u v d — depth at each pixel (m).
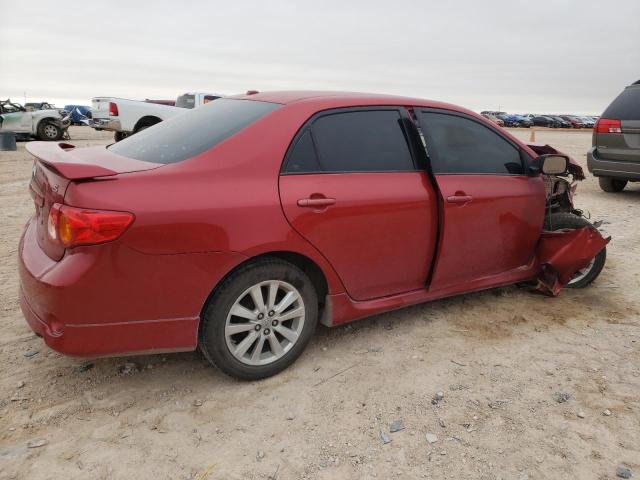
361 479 2.29
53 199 2.50
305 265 3.12
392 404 2.82
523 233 4.07
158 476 2.28
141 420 2.63
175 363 3.18
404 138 3.44
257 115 3.04
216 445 2.48
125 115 14.96
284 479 2.29
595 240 4.16
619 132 8.42
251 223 2.70
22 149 15.12
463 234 3.62
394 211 3.25
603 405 2.85
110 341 2.52
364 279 3.26
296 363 3.21
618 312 4.07
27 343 3.34
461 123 3.75
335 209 2.99
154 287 2.53
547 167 4.03
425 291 3.61
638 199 8.88
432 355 3.35
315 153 3.03
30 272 2.56
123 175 2.51
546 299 4.31
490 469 2.36
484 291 4.45
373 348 3.42
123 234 2.40
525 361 3.30
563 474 2.34
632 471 2.36
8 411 2.66
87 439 2.49
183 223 2.53
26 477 2.24
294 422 2.66
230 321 2.81
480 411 2.78
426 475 2.32
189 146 2.88
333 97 3.25
